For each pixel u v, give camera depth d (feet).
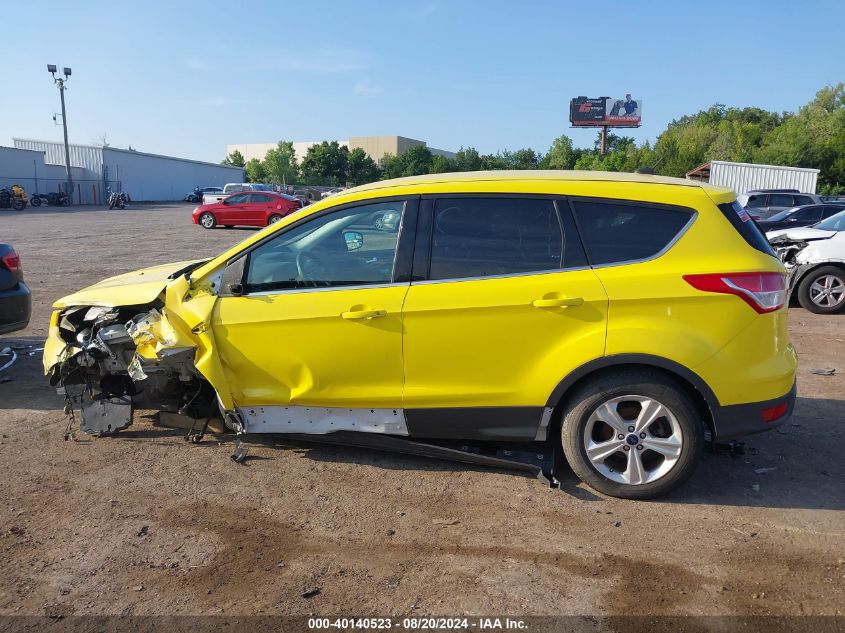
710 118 305.32
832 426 16.78
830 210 58.13
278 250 13.62
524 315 12.33
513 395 12.72
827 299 31.89
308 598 9.88
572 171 14.20
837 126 185.16
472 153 289.33
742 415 12.20
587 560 10.82
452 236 12.87
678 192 12.54
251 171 312.09
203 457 14.73
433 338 12.69
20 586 10.16
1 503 12.66
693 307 11.97
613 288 12.10
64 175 183.01
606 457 12.68
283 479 13.67
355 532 11.69
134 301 14.84
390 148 368.89
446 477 13.76
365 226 13.23
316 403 13.57
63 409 17.74
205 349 13.62
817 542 11.38
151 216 124.77
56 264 48.78
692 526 11.88
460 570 10.55
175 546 11.25
